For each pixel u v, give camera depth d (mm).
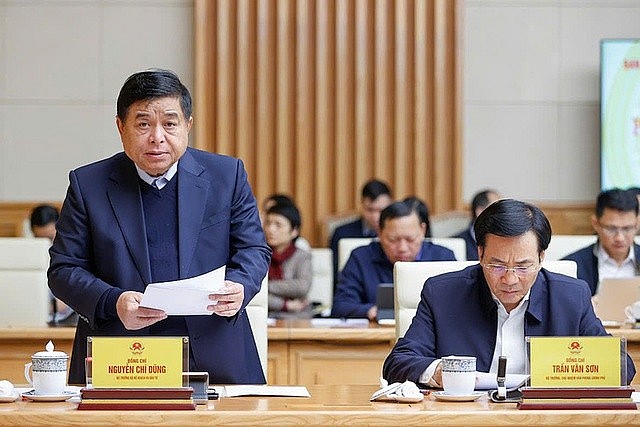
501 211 3705
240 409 3156
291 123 10078
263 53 10031
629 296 5996
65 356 3391
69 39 10172
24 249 6562
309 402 3375
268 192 10070
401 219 6684
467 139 10188
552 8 10164
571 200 10164
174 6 10172
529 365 3217
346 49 10070
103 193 3961
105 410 3111
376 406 3252
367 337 5676
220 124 10000
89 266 3984
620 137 9812
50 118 10172
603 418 3100
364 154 10047
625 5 10156
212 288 3480
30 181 10164
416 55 10008
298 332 5656
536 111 10188
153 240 3941
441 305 3967
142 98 3740
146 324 3549
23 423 3045
